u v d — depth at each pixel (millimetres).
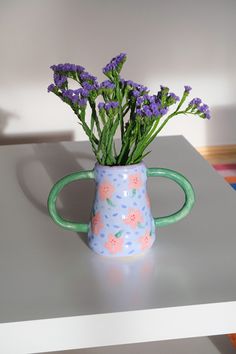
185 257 962
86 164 1450
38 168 1432
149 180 1301
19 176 1379
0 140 2488
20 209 1183
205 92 2486
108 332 834
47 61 2396
